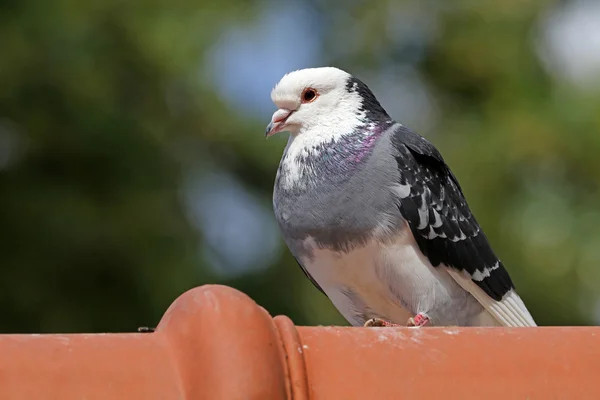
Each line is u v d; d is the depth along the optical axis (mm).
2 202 12828
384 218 6582
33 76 12695
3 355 4051
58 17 12938
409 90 15383
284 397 4023
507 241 13328
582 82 14539
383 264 6656
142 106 13555
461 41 15055
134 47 13273
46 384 4000
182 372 4062
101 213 12836
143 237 12898
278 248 13570
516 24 15031
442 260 6789
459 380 4277
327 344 4309
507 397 4262
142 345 4160
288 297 13383
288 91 7102
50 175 13031
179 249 13047
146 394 4012
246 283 13328
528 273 13219
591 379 4340
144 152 13180
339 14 15930
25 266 12695
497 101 14539
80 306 12703
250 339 4078
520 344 4418
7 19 12719
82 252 12727
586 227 13594
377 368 4266
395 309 6906
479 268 6949
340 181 6691
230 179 14250
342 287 6898
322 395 4160
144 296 12789
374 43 15648
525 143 13812
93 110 12859
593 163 13773
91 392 4000
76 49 12922
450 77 15148
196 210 13578
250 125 14055
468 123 14445
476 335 4438
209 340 4078
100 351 4117
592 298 13484
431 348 4355
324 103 7070
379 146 6816
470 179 13680
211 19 14047
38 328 12703
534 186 13812
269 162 14008
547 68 14883
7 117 12812
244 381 3967
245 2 14492
